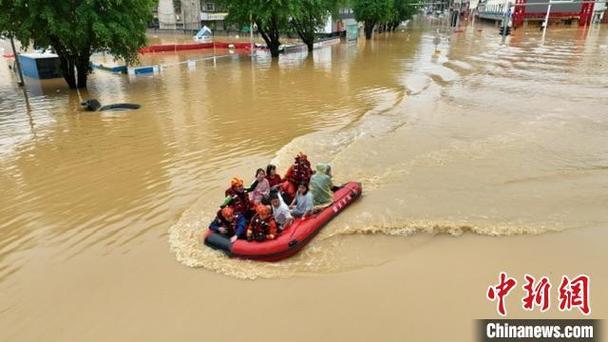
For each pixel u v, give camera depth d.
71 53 20.23
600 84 20.42
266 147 12.34
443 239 7.74
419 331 5.58
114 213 8.75
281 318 5.83
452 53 34.00
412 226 8.11
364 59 31.52
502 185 9.80
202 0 58.72
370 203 8.99
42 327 5.85
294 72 25.59
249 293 6.34
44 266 7.13
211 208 8.78
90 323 5.89
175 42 47.81
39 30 18.48
